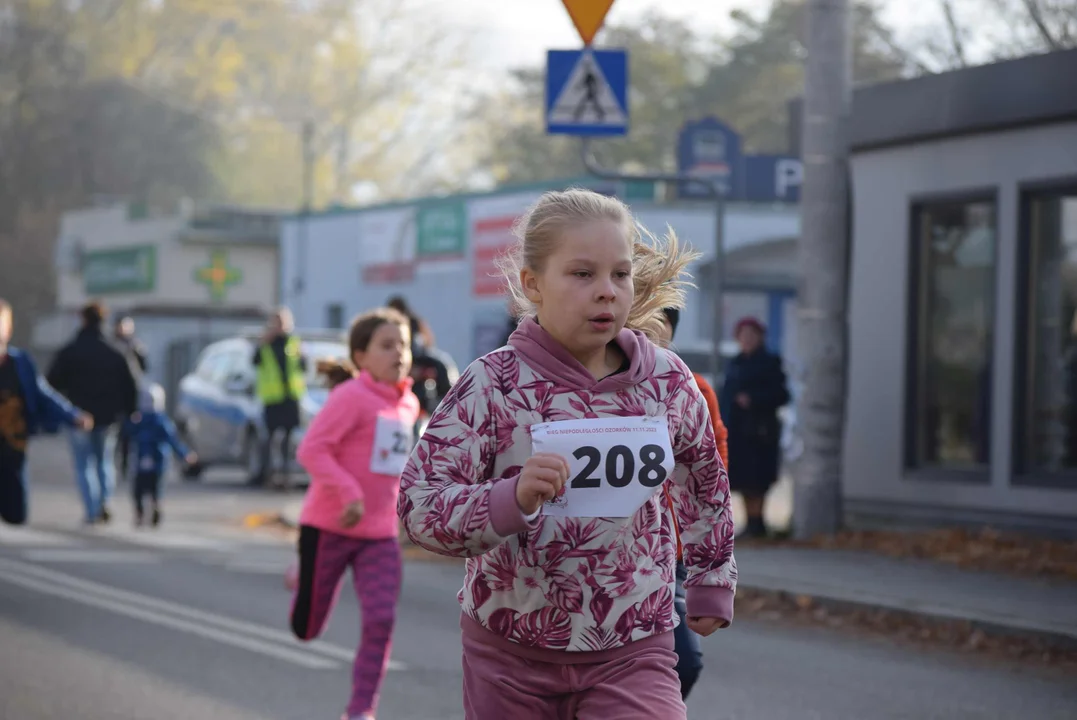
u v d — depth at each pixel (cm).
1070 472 3381
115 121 17588
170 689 2025
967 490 3550
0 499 2698
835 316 3594
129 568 3262
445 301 9512
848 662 2281
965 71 3559
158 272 12312
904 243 3747
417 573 3297
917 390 3731
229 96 19312
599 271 935
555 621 947
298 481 5775
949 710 1942
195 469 5741
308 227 11075
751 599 2825
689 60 13950
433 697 1991
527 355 951
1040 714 1927
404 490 936
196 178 17975
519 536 939
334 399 1778
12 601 2781
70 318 13888
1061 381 3419
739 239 8225
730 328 8206
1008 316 3488
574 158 14462
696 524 1016
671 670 970
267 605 2783
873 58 7819
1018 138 3478
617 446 944
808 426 3606
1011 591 2723
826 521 3594
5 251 16700
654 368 972
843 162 3591
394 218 10006
